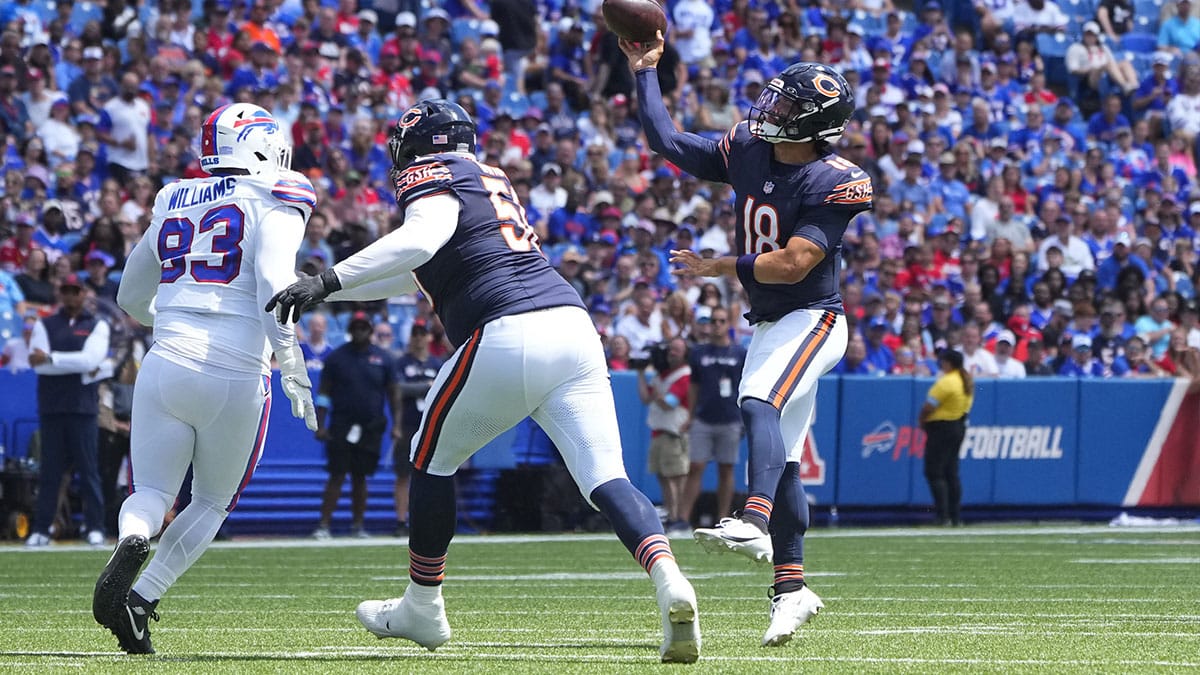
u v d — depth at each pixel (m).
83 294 36.72
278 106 53.25
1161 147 68.00
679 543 40.19
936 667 14.20
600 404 15.08
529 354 14.77
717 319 43.50
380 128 55.44
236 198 15.95
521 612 21.30
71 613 21.20
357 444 41.66
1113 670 14.03
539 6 64.44
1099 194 65.44
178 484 15.98
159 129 50.91
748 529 15.33
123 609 15.32
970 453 49.78
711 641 17.14
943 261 57.38
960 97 67.69
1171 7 74.75
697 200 57.75
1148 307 58.50
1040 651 15.75
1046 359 53.91
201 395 15.68
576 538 42.28
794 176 16.75
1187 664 14.56
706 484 47.09
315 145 51.94
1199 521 52.47
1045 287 56.94
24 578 27.94
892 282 54.78
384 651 16.06
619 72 62.38
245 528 43.16
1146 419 52.09
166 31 53.91
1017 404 50.38
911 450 49.38
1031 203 63.12
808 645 16.55
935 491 47.88
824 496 48.12
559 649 16.23
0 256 44.94
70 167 47.91
